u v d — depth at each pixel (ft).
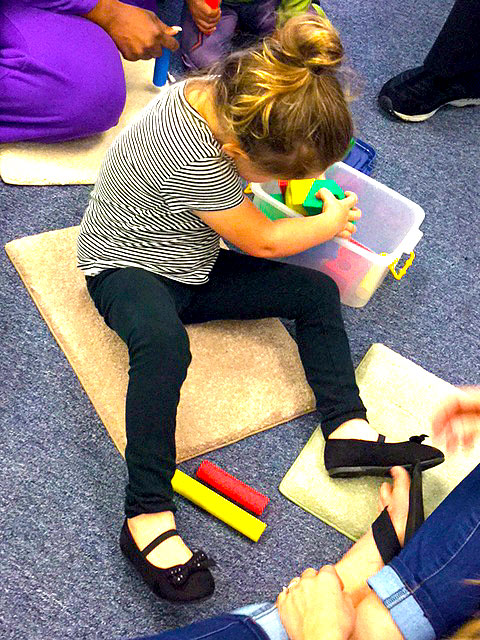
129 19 4.82
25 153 4.83
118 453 3.88
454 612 2.93
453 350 4.63
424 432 4.16
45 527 3.60
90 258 3.86
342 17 6.42
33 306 4.28
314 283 4.04
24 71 4.44
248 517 3.69
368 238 4.80
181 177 3.34
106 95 4.71
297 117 2.98
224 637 2.77
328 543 3.79
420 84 5.69
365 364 4.40
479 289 4.95
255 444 4.05
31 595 3.42
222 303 4.07
